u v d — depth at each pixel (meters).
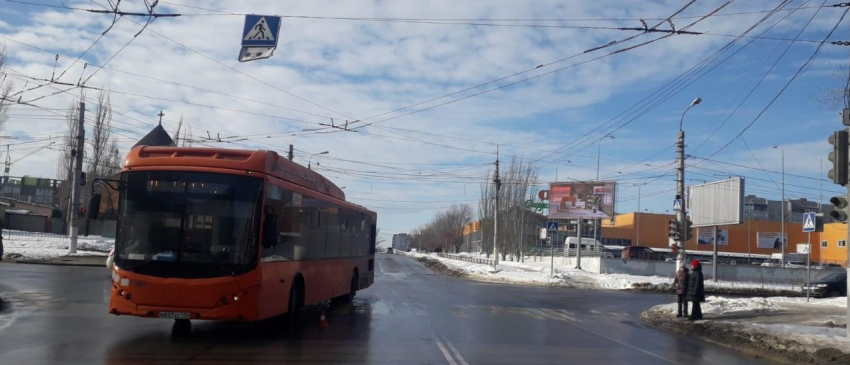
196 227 11.88
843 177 15.25
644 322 20.30
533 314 20.41
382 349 12.08
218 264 11.73
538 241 84.62
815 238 74.38
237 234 11.89
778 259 70.75
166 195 11.98
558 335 15.49
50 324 13.47
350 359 10.93
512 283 39.81
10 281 22.84
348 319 16.70
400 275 42.34
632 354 13.05
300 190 14.61
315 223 15.91
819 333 16.03
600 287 39.44
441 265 55.72
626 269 49.00
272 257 12.70
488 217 69.94
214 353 10.99
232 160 12.32
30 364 9.50
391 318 17.19
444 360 11.14
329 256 17.33
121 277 11.73
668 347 14.51
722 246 76.06
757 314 20.83
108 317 14.78
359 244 21.27
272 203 12.69
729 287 39.25
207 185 12.04
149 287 11.63
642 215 82.81
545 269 49.59
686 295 19.81
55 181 75.19
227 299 11.69
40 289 20.48
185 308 11.62
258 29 15.76
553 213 53.88
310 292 15.55
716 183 45.34
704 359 12.96
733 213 42.94
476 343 13.36
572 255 61.72
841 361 12.87
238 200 12.02
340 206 18.48
